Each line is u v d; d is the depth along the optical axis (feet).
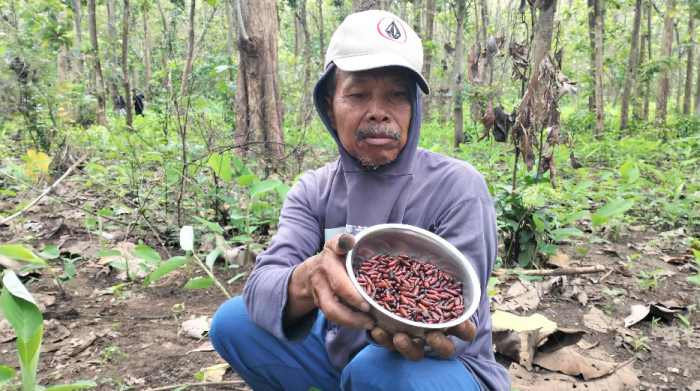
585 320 10.43
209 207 16.14
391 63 4.66
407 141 5.29
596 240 13.29
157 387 7.88
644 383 8.10
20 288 5.46
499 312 9.17
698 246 13.73
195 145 18.20
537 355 8.61
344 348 5.53
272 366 5.93
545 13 13.29
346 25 5.00
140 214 14.49
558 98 12.91
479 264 4.85
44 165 16.81
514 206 13.00
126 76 29.17
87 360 8.66
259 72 21.27
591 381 8.00
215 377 8.13
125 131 22.72
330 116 5.58
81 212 17.15
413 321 3.88
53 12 30.68
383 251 4.81
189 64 24.97
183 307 10.77
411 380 4.58
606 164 28.25
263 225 15.21
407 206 5.31
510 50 14.56
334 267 4.08
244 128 21.65
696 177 21.36
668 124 45.44
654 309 10.32
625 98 46.03
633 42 45.52
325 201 5.81
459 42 28.84
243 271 12.98
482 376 4.92
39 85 25.67
